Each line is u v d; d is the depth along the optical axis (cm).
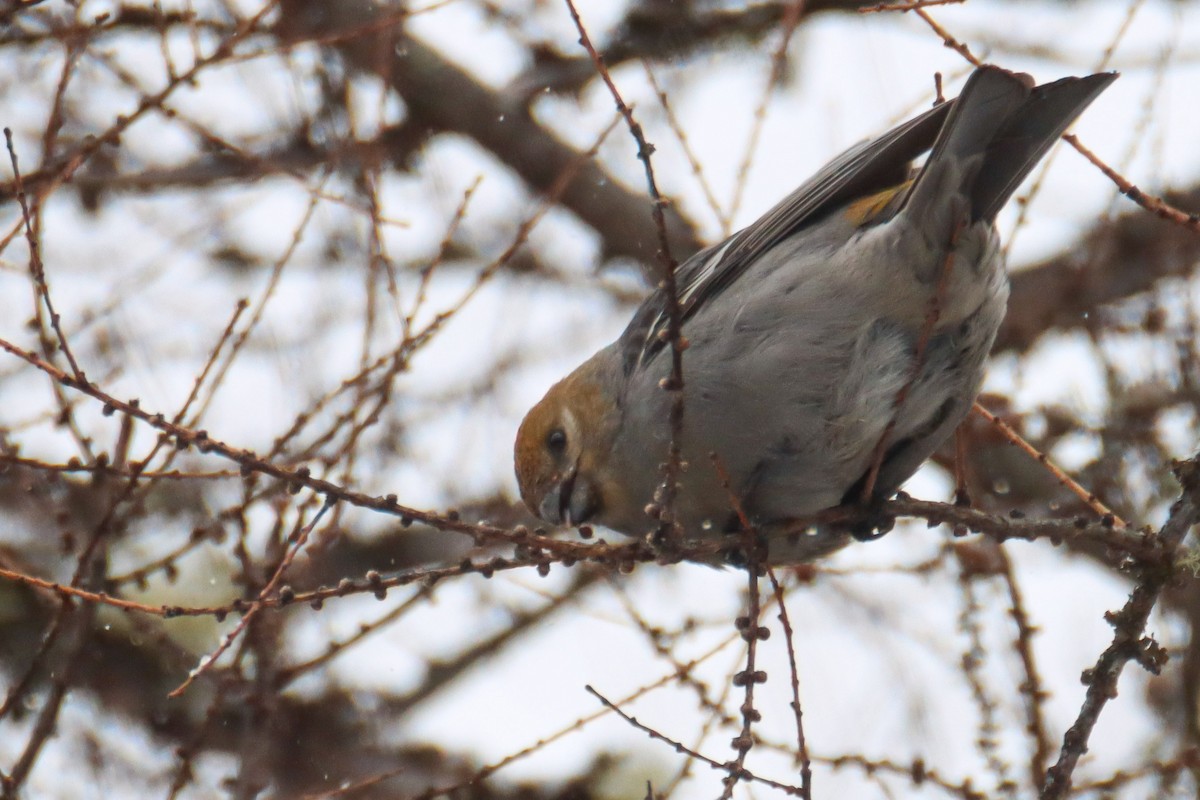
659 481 946
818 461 895
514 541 749
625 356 984
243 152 1033
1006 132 828
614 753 1372
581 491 1003
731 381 890
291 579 970
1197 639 1177
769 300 886
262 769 962
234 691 973
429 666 1433
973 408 922
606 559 775
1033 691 952
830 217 912
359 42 1249
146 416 716
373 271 988
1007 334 1509
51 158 957
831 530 934
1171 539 803
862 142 922
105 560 947
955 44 818
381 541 1373
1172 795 998
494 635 1432
